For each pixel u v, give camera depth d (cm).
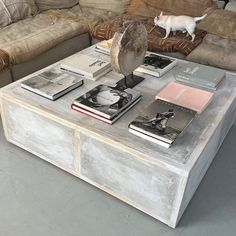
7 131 178
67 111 149
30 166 167
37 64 238
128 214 144
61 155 159
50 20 268
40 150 168
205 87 175
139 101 159
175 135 129
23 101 156
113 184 147
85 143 143
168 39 243
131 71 164
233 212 147
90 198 151
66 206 146
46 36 239
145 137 132
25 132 168
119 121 143
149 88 171
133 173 135
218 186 160
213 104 159
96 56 205
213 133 140
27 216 141
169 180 125
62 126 147
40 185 156
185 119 139
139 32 156
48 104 154
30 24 258
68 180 160
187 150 127
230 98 166
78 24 265
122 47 148
